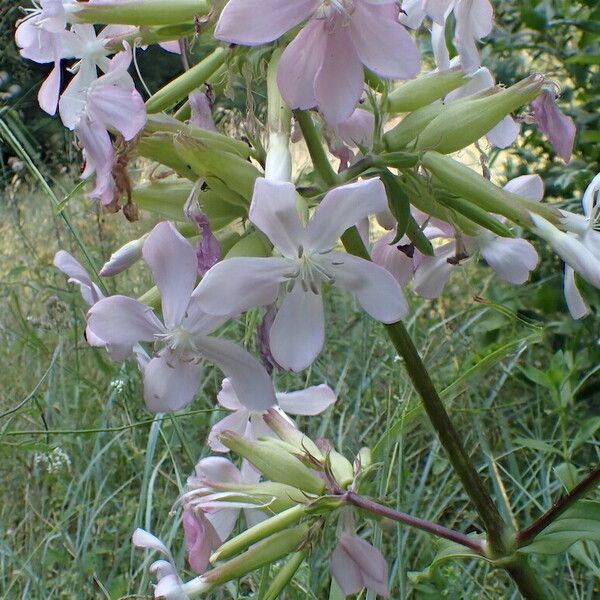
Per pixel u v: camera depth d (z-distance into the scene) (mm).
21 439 304
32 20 152
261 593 197
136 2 145
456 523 285
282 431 175
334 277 135
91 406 332
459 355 339
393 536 250
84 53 151
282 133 142
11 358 368
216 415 293
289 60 129
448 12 137
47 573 262
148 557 235
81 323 361
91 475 291
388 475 224
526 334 325
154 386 141
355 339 329
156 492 281
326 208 131
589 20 313
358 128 159
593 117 329
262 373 141
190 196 141
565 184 319
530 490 287
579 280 305
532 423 320
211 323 139
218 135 146
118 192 143
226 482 172
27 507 285
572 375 263
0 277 421
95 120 137
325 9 125
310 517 162
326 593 248
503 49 341
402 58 126
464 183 149
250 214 128
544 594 162
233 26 123
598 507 162
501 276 166
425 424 292
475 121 150
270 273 132
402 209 148
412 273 172
